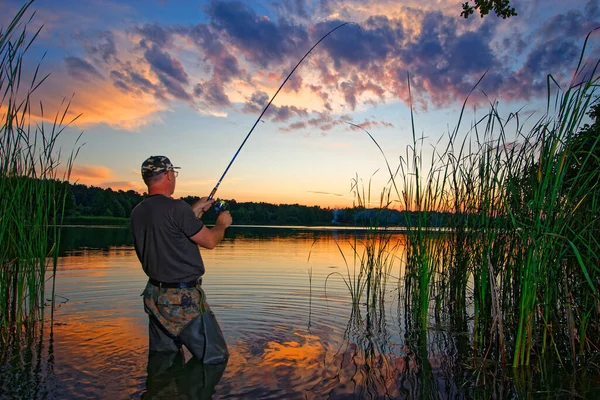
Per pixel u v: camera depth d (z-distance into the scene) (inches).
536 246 149.9
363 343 175.3
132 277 292.4
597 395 128.3
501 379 140.2
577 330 171.8
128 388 125.8
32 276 192.4
